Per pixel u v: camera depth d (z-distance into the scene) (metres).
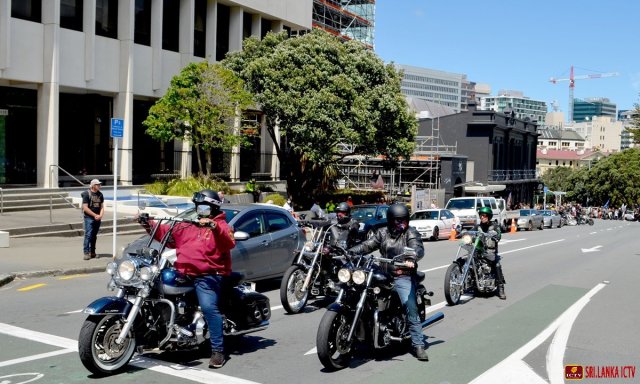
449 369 7.00
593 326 9.51
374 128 29.30
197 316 6.66
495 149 65.12
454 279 11.17
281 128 28.72
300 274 9.88
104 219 19.88
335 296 10.56
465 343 8.27
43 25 23.94
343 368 6.93
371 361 7.29
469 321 9.73
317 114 27.22
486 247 11.62
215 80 25.34
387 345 7.26
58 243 16.62
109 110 28.45
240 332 7.28
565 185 106.44
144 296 6.26
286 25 40.12
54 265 12.99
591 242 29.98
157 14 29.09
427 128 64.81
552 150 149.12
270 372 6.67
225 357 7.20
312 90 27.77
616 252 24.05
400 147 31.91
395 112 31.14
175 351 7.32
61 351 7.09
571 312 10.59
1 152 24.22
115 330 6.30
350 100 28.66
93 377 6.21
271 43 30.17
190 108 24.84
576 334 8.95
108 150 28.45
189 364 6.83
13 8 23.09
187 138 25.53
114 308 6.13
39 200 22.08
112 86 27.14
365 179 55.38
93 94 27.56
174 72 30.64
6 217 19.44
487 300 11.67
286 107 27.41
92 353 6.07
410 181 54.28
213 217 6.60
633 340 8.66
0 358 6.79
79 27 25.61
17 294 10.55
